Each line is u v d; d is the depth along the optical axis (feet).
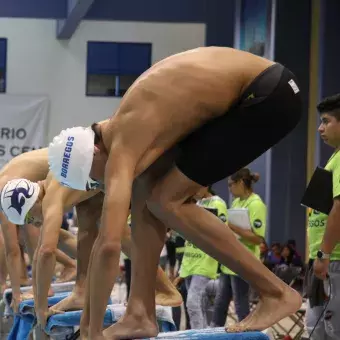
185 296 59.82
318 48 84.12
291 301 23.97
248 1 104.37
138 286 25.12
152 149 22.57
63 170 23.97
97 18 112.27
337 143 33.88
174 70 22.61
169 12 114.93
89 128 24.20
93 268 21.71
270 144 23.29
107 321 32.19
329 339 34.81
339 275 33.04
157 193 23.63
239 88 22.82
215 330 25.16
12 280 40.06
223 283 52.06
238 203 51.93
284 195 92.32
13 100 133.39
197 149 23.06
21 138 133.69
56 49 135.95
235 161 23.12
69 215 107.55
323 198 33.50
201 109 22.50
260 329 23.82
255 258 24.03
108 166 22.09
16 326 40.04
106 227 21.38
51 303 40.09
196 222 23.48
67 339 34.50
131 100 22.50
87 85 136.77
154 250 24.93
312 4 88.22
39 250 33.30
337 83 79.87
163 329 32.37
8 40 135.03
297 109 23.32
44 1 104.27
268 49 91.61
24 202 34.88
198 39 137.28
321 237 35.12
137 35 136.87
